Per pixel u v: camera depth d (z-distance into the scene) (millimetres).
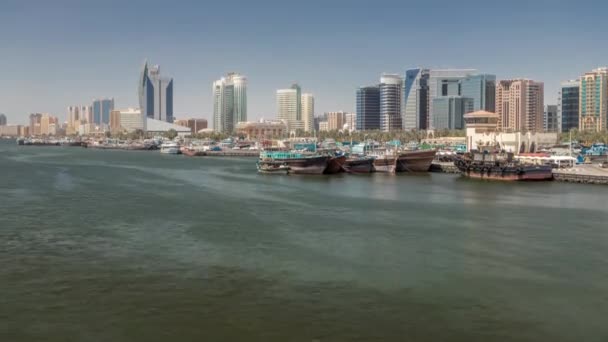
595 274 61438
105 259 66688
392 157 191000
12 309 50781
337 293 55156
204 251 70500
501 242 75938
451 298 53906
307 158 183375
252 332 46469
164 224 87750
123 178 166875
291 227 85875
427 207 106312
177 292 55250
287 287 56750
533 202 112750
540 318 49344
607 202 112438
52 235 79312
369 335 45938
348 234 80812
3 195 121312
